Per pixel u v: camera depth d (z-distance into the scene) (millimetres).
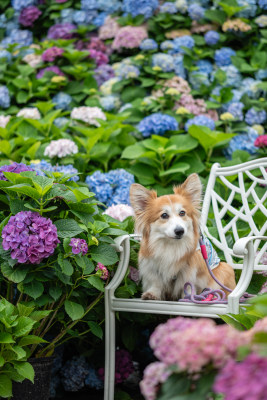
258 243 3697
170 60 6250
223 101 6043
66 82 6430
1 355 2678
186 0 6926
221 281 3428
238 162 5129
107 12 7215
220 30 6820
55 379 3984
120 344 4309
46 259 3021
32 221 2832
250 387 1081
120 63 6555
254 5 6672
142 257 3350
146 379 1428
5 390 2658
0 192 3201
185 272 3250
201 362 1271
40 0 7691
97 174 4836
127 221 3764
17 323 2680
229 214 4488
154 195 3412
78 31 7121
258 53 6441
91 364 4031
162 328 1454
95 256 3062
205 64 6465
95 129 5352
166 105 5973
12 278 2775
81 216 3104
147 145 5191
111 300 3141
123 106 6137
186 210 3287
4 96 6387
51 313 3219
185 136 5355
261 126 5922
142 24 6852
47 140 5543
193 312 2846
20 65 6816
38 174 3320
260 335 1252
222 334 1301
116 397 3697
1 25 7863
